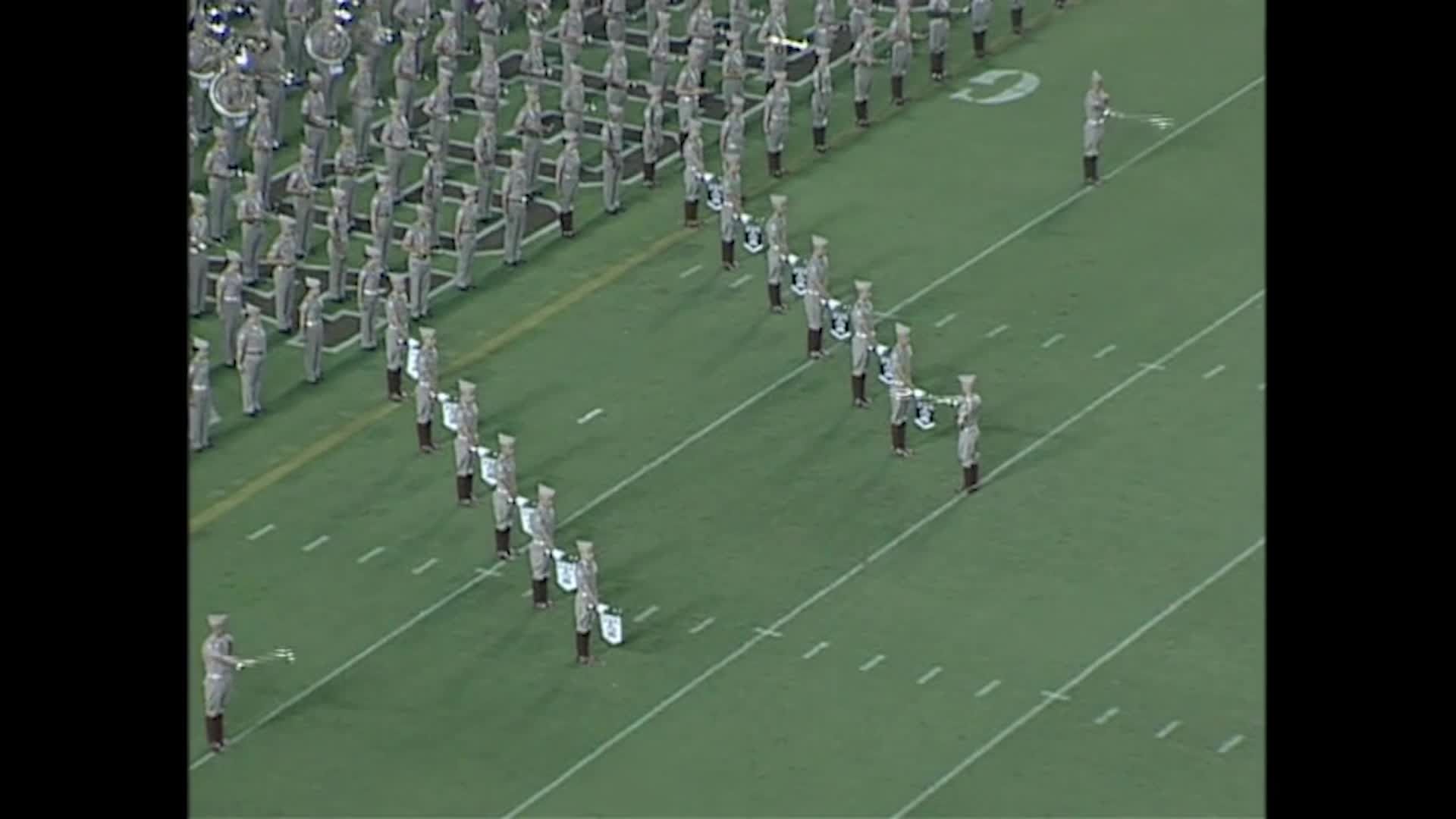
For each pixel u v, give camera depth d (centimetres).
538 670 19825
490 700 19650
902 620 19988
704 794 19025
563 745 19362
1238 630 19800
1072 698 19450
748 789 19038
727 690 19625
